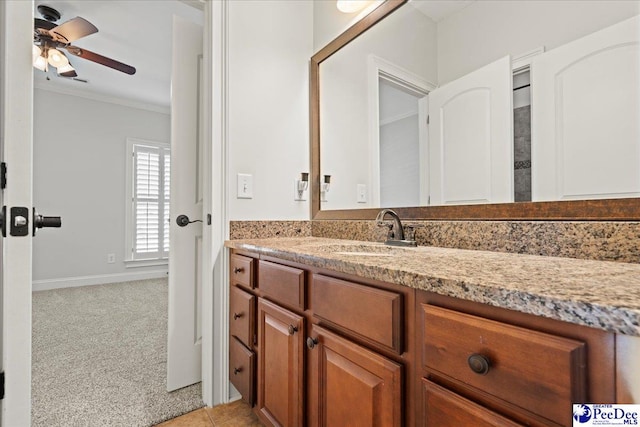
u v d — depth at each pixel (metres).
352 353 0.79
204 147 1.59
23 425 0.81
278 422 1.10
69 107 3.95
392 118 1.44
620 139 0.83
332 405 0.86
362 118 1.58
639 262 0.75
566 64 0.93
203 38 1.62
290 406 1.03
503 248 1.02
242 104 1.61
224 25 1.56
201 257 1.70
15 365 0.81
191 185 1.67
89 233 4.07
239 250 1.42
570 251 0.87
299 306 1.00
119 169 4.30
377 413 0.72
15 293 0.81
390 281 0.68
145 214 4.50
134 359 1.93
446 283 0.57
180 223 1.61
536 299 0.45
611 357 0.40
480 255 0.93
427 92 1.31
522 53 1.03
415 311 0.65
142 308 3.02
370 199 1.53
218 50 1.55
